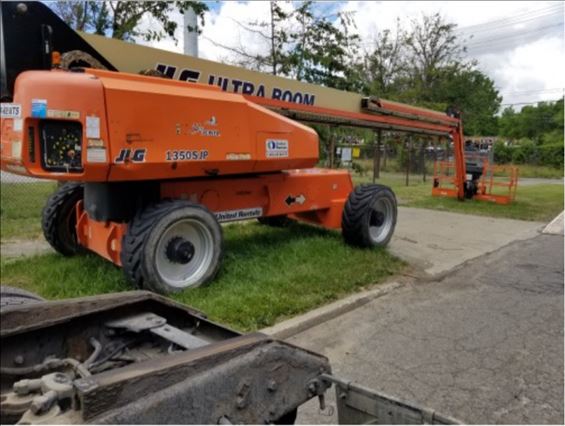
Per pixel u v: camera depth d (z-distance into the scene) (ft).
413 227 29.55
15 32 12.25
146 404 3.99
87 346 5.82
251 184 17.35
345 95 22.33
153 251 13.09
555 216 35.53
